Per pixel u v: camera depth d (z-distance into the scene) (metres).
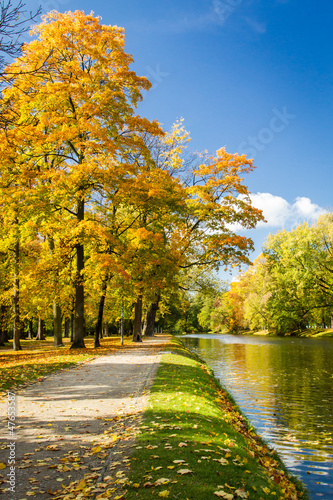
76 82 19.17
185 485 4.12
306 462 7.59
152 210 21.45
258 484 4.54
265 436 9.32
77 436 6.03
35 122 17.66
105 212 22.52
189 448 5.31
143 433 6.00
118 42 20.97
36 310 30.45
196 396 9.12
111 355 19.38
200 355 31.73
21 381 11.38
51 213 19.62
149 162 21.31
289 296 58.16
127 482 4.21
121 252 20.02
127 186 19.52
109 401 8.62
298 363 24.62
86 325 42.31
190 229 26.17
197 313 117.62
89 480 4.34
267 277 63.69
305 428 10.05
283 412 11.77
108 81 20.20
